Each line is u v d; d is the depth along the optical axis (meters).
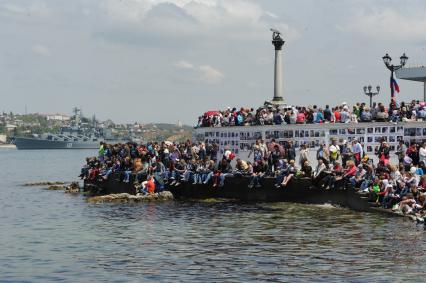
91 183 72.88
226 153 58.97
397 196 44.62
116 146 70.94
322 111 59.75
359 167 48.62
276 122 62.09
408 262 30.66
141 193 60.44
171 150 61.75
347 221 42.88
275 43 71.44
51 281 28.80
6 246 36.97
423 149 48.59
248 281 28.20
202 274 29.55
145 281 28.48
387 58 58.69
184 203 56.34
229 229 41.62
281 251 34.19
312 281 27.98
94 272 30.23
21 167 169.75
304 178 52.22
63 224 45.97
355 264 30.66
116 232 41.47
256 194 55.25
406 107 57.72
